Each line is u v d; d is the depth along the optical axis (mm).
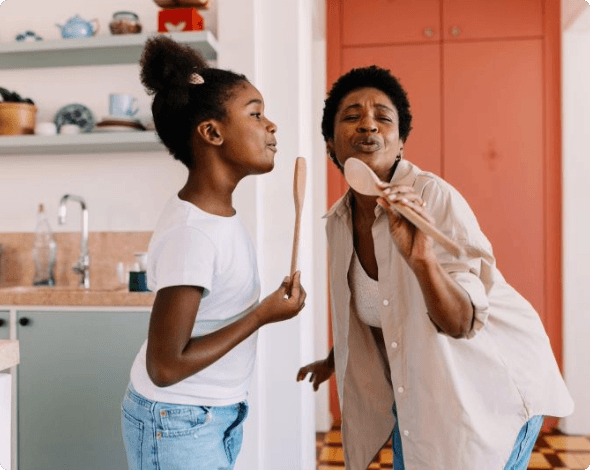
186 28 2404
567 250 3395
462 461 1073
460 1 3502
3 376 1018
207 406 992
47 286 2715
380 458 3061
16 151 2754
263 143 1022
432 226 802
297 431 2262
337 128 1260
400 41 3545
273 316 958
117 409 2172
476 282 1000
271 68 2322
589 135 3377
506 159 3477
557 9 3422
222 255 954
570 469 2875
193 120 997
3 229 2863
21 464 2213
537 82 3447
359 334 1366
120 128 2512
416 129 3539
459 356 1105
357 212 1297
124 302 2176
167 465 973
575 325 3389
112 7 2811
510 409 1114
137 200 2785
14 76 2850
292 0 2314
